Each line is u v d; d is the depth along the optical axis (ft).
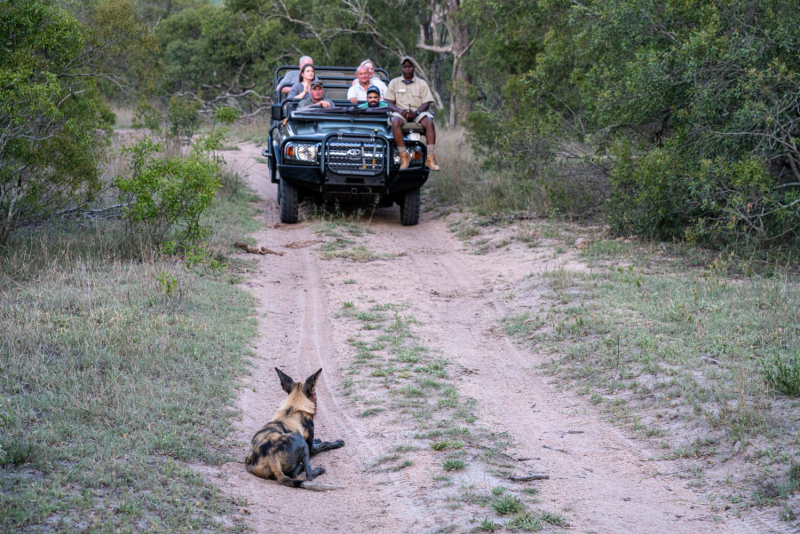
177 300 30.63
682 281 34.27
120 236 38.45
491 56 85.35
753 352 24.91
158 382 22.59
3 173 34.68
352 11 112.57
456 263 42.60
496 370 27.32
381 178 47.37
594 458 19.84
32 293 28.53
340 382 25.90
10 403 19.21
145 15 133.28
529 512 16.40
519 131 53.47
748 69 37.47
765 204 38.70
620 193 43.98
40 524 13.70
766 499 16.62
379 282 38.45
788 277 33.99
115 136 65.51
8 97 32.76
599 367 26.02
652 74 40.32
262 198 59.21
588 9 47.67
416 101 47.52
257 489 17.57
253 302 33.94
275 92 58.08
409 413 22.94
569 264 39.14
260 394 24.14
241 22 122.21
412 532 15.70
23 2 35.45
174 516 15.06
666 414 21.85
